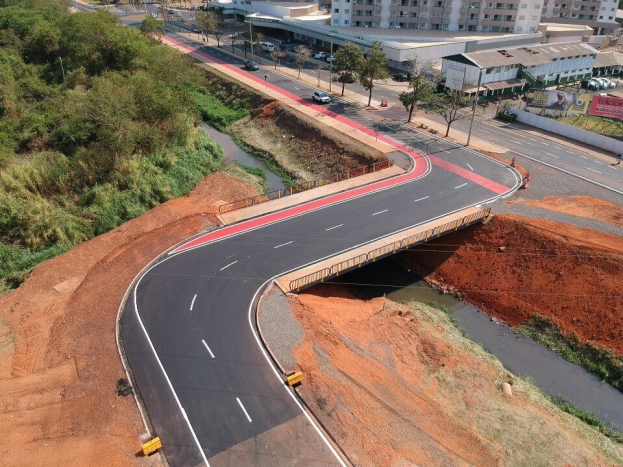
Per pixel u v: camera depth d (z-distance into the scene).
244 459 23.03
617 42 112.88
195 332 30.44
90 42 78.94
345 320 33.03
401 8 100.88
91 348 29.31
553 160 54.72
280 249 38.53
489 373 30.67
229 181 52.34
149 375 27.45
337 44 100.06
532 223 41.44
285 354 28.78
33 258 39.22
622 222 41.75
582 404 30.27
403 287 40.56
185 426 24.61
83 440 23.98
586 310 35.00
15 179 44.56
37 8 102.19
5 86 65.38
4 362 28.70
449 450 24.14
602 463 24.84
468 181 49.44
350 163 55.38
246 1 130.12
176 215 44.56
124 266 36.78
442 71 80.06
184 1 169.50
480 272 40.06
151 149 53.16
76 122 53.12
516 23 97.44
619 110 63.78
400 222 41.94
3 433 24.39
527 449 24.94
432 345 31.84
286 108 69.06
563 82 87.19
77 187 47.19
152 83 63.59
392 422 25.27
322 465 22.80
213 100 79.56
